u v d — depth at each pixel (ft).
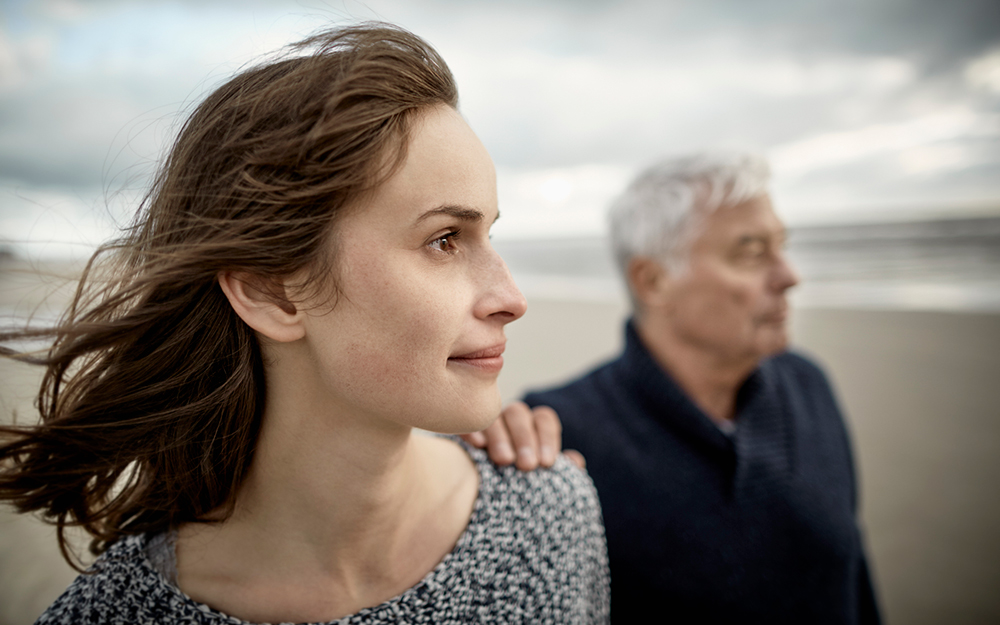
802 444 5.14
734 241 4.91
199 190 2.15
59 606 2.30
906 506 11.09
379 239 2.00
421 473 2.72
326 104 1.94
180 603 2.32
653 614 4.53
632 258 5.49
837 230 90.79
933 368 19.80
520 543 2.83
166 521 2.53
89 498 2.59
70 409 2.36
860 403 16.84
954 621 8.08
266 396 2.32
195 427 2.34
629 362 5.30
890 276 48.21
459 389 2.14
